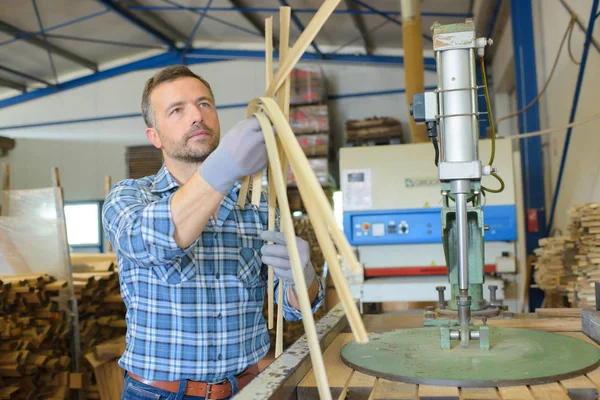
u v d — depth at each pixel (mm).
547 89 4242
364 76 8742
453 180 1063
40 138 9891
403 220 2941
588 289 2572
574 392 822
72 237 9672
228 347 1314
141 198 1281
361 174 2990
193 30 8320
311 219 740
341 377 941
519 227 2834
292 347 1084
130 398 1285
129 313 1328
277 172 798
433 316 1402
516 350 1029
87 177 9711
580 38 3451
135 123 9609
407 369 926
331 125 8773
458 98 1049
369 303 3219
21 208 3639
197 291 1301
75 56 9039
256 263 1412
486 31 6613
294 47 866
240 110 9117
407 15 4016
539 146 4223
